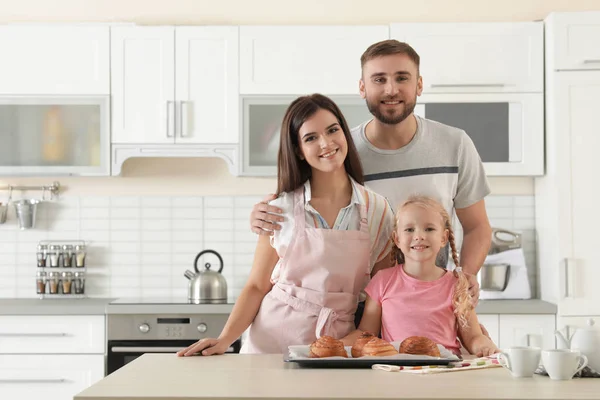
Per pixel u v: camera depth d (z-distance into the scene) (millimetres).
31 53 4168
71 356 3869
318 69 4133
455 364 1750
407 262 2141
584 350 1676
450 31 4105
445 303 2070
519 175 4117
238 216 4500
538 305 3889
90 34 4172
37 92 4160
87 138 4172
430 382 1534
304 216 2117
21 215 4395
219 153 4156
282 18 4445
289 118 2096
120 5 4449
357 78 4125
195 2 4445
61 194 4500
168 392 1423
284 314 2117
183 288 4480
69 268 4383
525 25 4098
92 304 3939
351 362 1727
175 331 3861
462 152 2445
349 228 2137
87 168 4164
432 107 4113
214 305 3859
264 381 1545
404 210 2127
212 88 4152
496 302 3996
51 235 4484
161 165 4508
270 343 2125
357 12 4441
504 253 4230
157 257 4484
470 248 2494
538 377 1605
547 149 4098
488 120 4109
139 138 4156
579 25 4000
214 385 1497
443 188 2410
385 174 2389
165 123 4152
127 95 4160
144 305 3873
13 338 3877
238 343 3838
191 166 4512
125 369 1708
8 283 4480
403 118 2297
